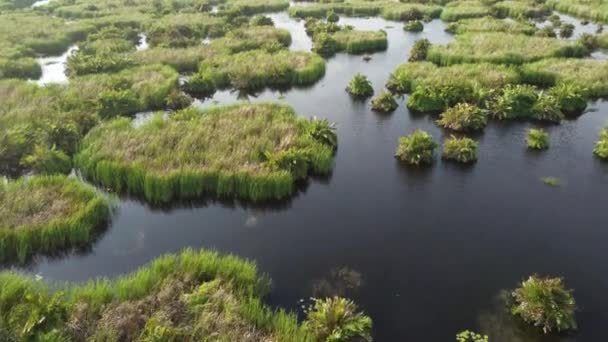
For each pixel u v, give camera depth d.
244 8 75.69
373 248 21.91
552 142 31.50
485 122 33.84
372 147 31.80
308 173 28.28
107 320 16.22
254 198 25.56
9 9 81.19
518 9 65.56
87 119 33.69
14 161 28.48
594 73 39.88
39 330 15.75
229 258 20.09
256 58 47.72
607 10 60.97
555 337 16.95
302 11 72.38
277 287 19.56
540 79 40.59
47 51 55.50
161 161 26.94
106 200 24.58
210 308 17.03
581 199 25.31
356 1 78.94
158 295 17.55
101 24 65.19
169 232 23.47
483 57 44.91
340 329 16.56
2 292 17.11
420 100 37.38
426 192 26.39
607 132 30.83
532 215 24.06
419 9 69.62
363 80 41.53
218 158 27.20
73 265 21.16
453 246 21.92
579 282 19.56
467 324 17.64
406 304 18.67
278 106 36.00
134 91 39.62
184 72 47.75
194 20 64.69
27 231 21.14
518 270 20.33
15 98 36.84
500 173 28.08
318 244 22.30
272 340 15.96
